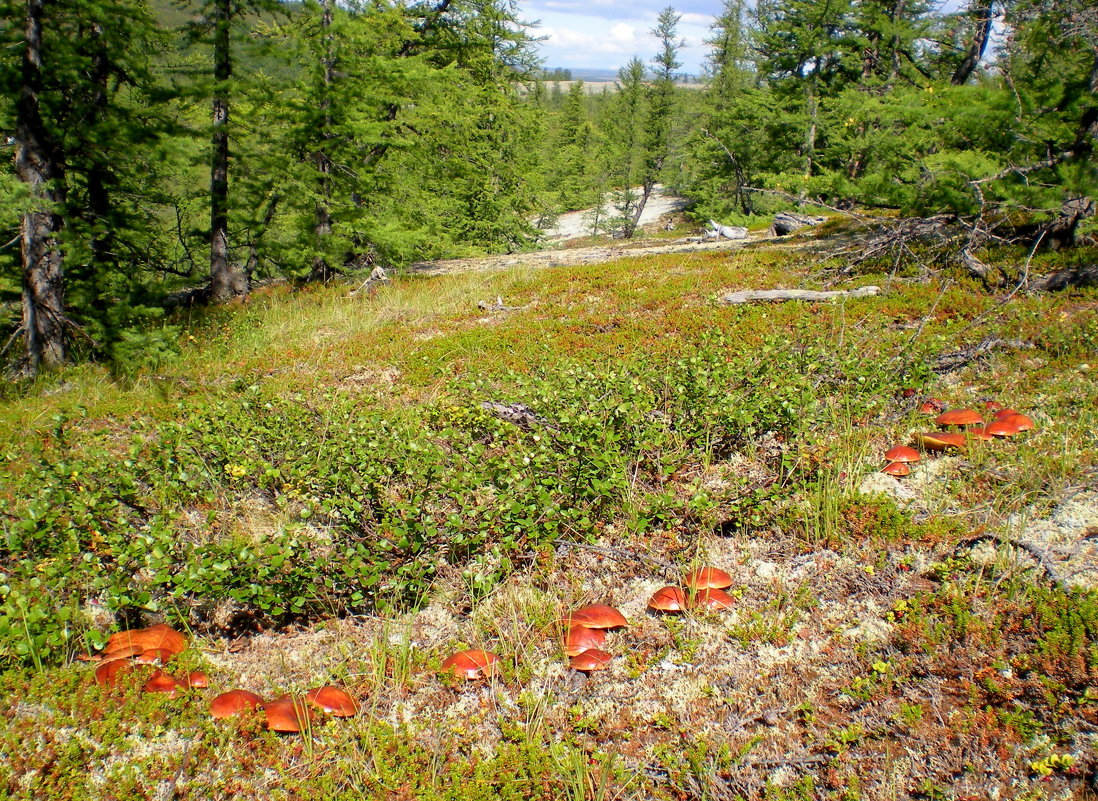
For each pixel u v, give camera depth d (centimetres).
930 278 1086
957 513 509
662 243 2059
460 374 933
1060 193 988
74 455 654
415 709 396
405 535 475
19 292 1251
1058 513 483
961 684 371
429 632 466
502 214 2684
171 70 1429
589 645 421
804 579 473
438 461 559
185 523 577
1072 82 1033
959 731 345
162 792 335
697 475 611
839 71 2861
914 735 348
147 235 1397
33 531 477
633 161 5384
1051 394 658
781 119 2855
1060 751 325
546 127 2859
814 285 1171
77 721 369
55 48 1098
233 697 377
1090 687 351
